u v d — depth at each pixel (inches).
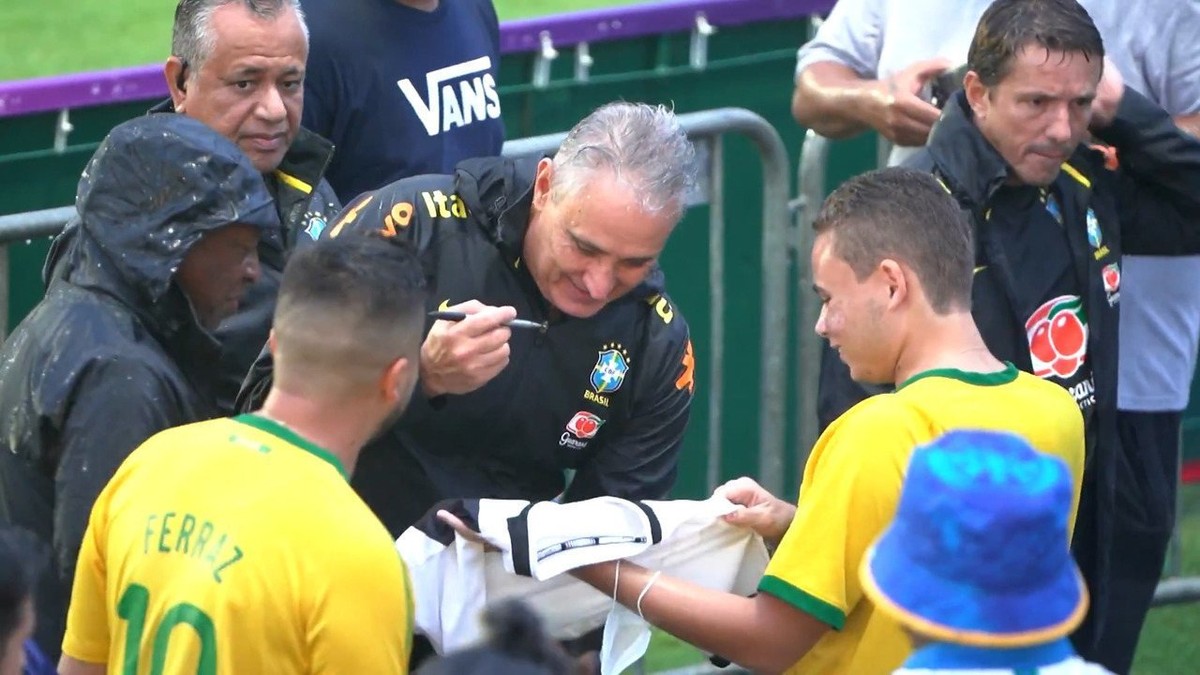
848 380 447.2
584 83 647.8
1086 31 432.8
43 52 1330.0
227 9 433.1
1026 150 436.8
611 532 355.6
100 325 360.2
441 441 398.0
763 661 346.9
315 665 299.0
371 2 503.2
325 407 316.2
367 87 502.0
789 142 690.2
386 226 386.3
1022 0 441.4
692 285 645.9
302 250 325.7
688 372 411.2
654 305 403.5
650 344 403.2
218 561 301.0
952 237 350.9
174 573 305.0
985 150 439.8
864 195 354.6
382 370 316.2
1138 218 485.4
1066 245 454.6
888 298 348.5
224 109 435.5
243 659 298.8
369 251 322.0
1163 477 540.7
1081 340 457.1
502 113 632.4
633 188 358.0
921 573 256.4
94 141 573.0
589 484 414.6
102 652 330.0
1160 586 647.8
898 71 522.9
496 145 549.3
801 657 345.7
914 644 262.1
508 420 396.5
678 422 413.4
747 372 674.8
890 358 354.0
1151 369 528.1
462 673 219.1
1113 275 463.5
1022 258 449.1
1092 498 462.6
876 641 343.0
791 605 339.3
